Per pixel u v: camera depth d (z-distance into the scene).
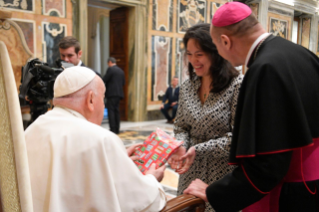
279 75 1.10
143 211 1.26
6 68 0.90
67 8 7.04
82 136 1.26
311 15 5.16
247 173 1.14
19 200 0.93
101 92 1.46
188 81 1.90
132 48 8.57
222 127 1.70
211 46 1.60
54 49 6.91
